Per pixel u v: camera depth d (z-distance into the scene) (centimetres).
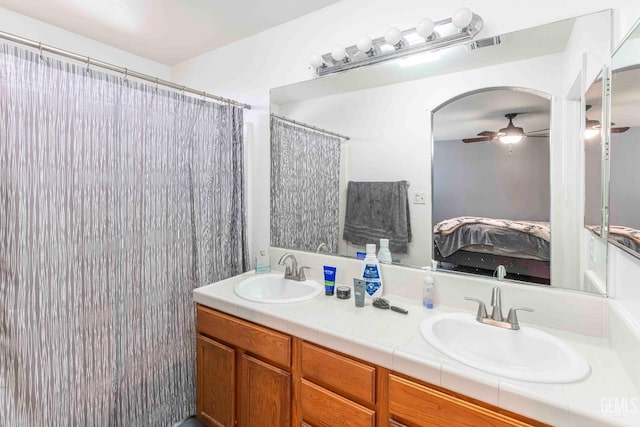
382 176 170
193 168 185
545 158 129
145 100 162
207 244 194
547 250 129
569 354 103
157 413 170
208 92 240
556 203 128
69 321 137
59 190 132
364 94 174
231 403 154
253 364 145
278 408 137
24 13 185
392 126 166
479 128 144
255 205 220
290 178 204
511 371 92
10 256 120
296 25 193
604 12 112
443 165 153
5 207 119
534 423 84
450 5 145
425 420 100
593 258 119
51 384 132
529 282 132
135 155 158
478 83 143
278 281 188
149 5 178
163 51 237
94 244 144
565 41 123
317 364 124
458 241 149
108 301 149
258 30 207
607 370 94
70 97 134
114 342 152
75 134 136
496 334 122
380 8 164
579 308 120
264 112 212
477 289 140
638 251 86
